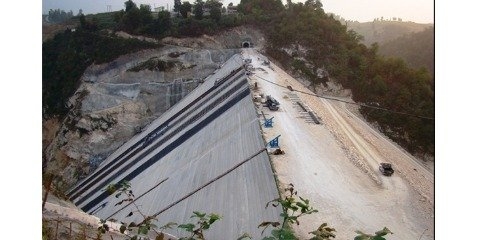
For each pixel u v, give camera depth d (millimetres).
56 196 31141
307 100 67250
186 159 52781
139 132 89250
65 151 85875
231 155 44031
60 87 95625
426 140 77062
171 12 116250
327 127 52469
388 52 114750
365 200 33625
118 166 74438
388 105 87938
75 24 110688
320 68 101125
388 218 31109
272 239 7484
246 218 29938
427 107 84000
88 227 19984
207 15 111750
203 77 97188
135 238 10438
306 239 25422
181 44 99438
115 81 93062
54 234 16453
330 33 108375
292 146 42188
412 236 29125
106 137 87562
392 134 80812
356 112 87812
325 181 35406
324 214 29672
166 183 48969
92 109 89312
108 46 96375
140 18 101312
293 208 8352
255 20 110500
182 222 35188
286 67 102500
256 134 45188
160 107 93062
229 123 54656
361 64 99938
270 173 34812
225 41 104438
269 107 54625
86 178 80438
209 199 36750
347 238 27125
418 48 105625
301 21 109438
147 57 95938
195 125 64625
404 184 38438
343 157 42875
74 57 97312
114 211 50969
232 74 79000
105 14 120688
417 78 90750
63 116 92688
